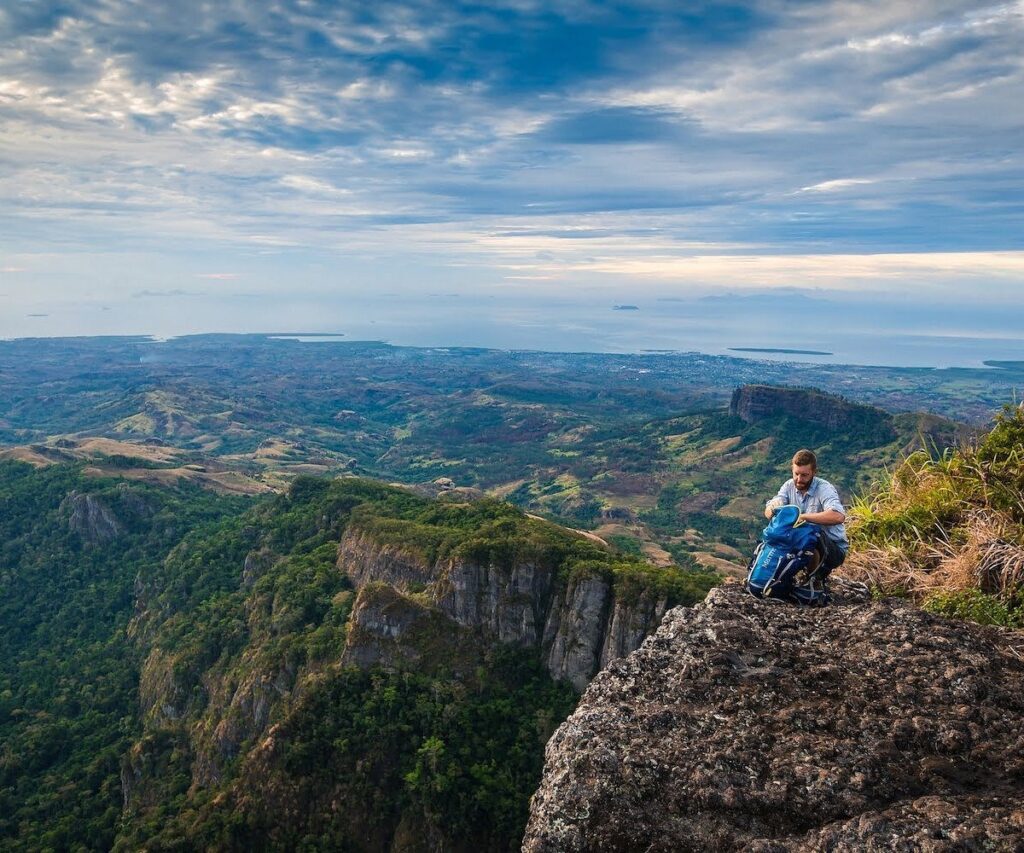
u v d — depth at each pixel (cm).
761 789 468
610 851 469
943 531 1039
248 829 4678
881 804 442
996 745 475
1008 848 381
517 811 4466
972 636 620
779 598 721
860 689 550
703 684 578
